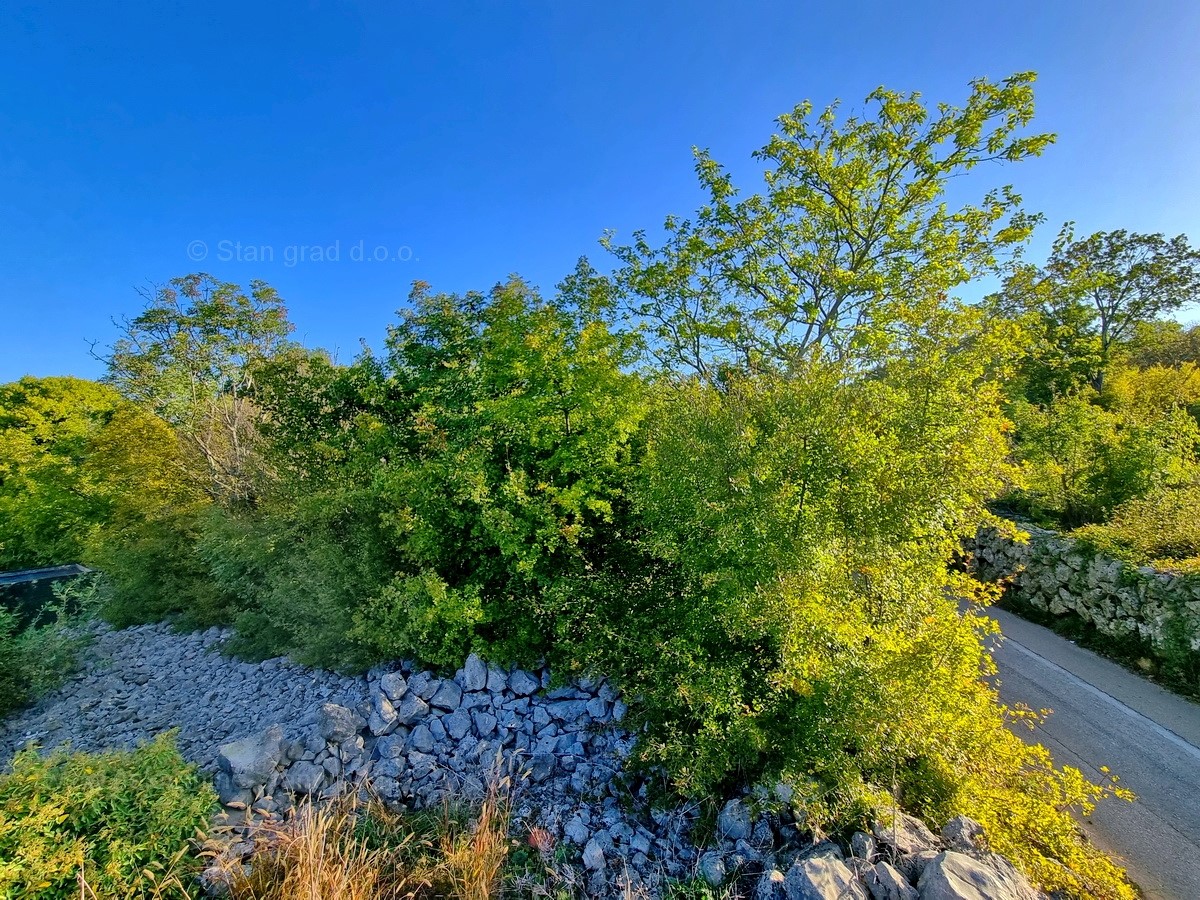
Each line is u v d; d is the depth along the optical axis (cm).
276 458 1105
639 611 583
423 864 401
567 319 831
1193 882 433
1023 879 347
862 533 473
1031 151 1116
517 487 619
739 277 1375
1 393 2792
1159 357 2538
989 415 561
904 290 1148
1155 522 904
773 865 381
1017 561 1122
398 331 988
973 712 469
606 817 455
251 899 360
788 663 441
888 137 1230
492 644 619
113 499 1622
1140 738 629
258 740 491
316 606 727
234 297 1720
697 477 487
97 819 382
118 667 931
